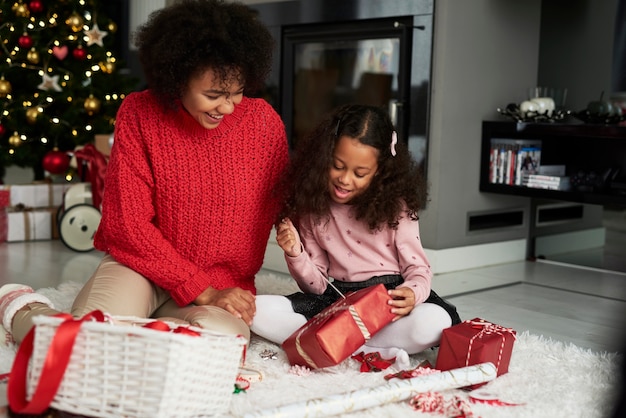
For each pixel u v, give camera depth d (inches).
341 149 74.5
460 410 61.6
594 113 132.6
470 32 132.0
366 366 72.5
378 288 71.8
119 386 54.0
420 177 80.3
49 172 162.6
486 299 112.4
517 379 71.4
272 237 134.6
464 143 133.8
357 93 143.7
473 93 134.3
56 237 154.4
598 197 124.0
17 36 167.0
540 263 144.2
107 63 173.2
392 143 76.4
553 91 137.5
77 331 53.6
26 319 70.6
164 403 53.4
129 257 74.2
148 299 75.0
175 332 59.5
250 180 78.2
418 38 129.8
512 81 141.3
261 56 70.9
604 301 113.3
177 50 67.4
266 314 78.7
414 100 131.3
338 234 81.0
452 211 133.2
